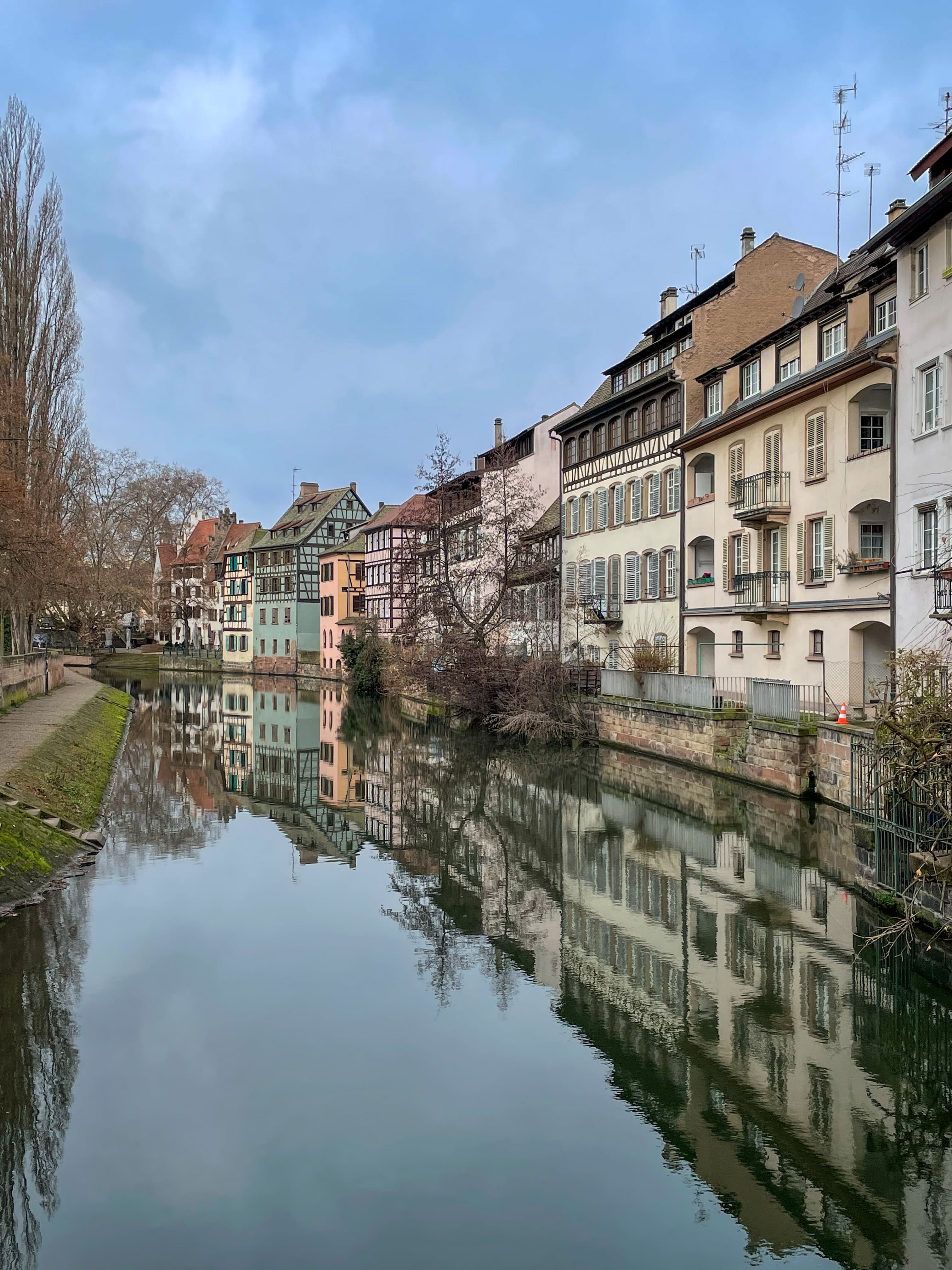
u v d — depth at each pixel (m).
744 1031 9.94
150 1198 7.08
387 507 71.81
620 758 28.27
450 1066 9.20
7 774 18.28
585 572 37.62
